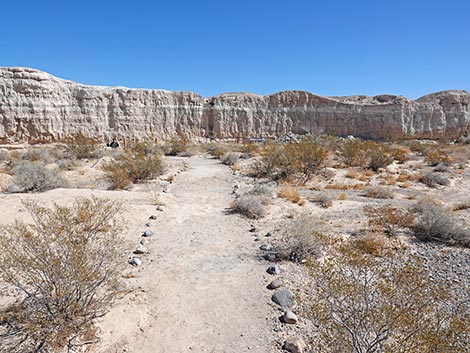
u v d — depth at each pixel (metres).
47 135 41.94
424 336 2.88
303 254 6.34
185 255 6.59
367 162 20.84
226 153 27.45
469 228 7.68
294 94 60.22
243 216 9.50
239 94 60.12
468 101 64.12
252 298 4.96
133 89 49.66
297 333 4.12
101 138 45.91
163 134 51.00
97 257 4.62
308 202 11.25
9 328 3.70
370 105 60.69
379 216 8.71
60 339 3.49
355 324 3.23
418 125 61.12
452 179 16.75
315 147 18.20
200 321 4.38
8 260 3.63
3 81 40.06
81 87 46.03
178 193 12.78
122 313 4.36
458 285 5.41
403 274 3.72
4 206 8.41
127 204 9.50
